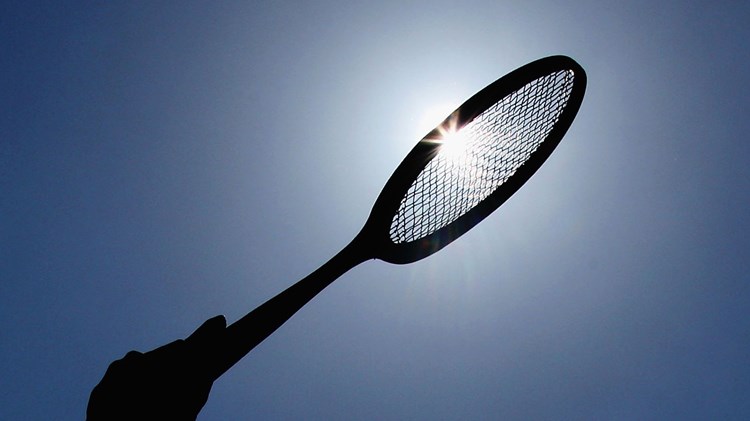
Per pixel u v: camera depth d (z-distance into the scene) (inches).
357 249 47.8
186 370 36.7
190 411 36.7
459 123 48.9
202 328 38.6
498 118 53.6
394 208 48.1
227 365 38.2
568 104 58.7
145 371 36.1
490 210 56.2
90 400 35.7
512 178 57.5
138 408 35.2
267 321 40.5
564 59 53.7
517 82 49.8
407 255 50.4
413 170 48.1
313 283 43.7
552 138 59.2
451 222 54.4
